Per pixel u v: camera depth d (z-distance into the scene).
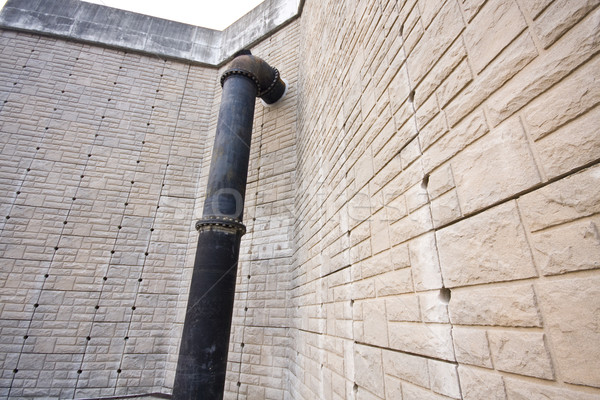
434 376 1.29
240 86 5.48
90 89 7.42
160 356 5.85
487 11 1.21
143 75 7.91
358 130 2.54
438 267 1.36
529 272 0.93
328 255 3.11
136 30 8.23
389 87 2.02
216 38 8.85
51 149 6.68
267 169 6.16
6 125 6.65
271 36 7.67
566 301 0.81
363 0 2.67
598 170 0.78
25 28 7.54
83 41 7.76
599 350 0.71
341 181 2.89
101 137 7.07
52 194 6.36
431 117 1.52
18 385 5.16
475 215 1.18
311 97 4.79
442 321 1.29
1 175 6.25
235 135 5.01
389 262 1.81
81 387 5.36
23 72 7.20
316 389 3.11
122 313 5.94
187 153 7.50
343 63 3.14
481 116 1.20
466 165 1.25
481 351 1.07
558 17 0.93
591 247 0.77
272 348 4.82
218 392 3.62
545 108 0.94
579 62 0.86
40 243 5.98
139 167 7.05
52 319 5.60
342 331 2.51
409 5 1.84
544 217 0.91
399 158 1.81
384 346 1.77
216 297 3.94
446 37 1.46
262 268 5.43
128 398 5.44
